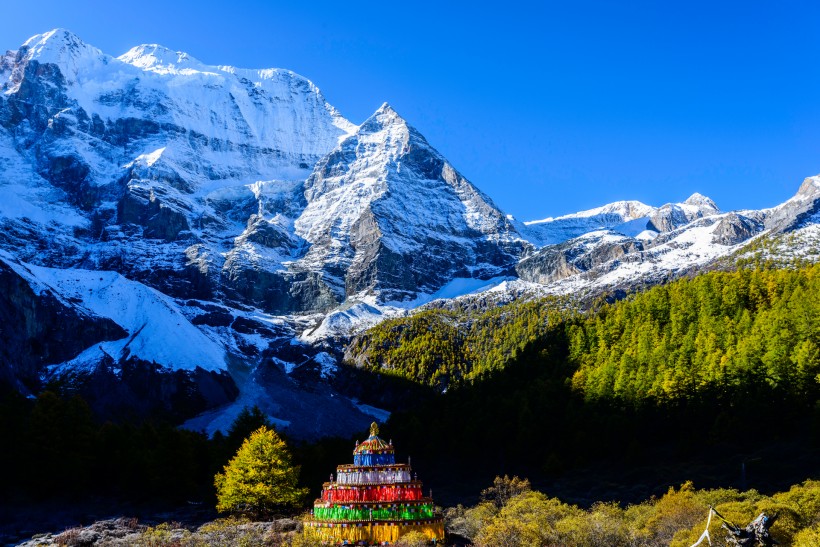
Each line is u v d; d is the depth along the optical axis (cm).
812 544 7606
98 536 10438
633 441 14762
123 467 14938
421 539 8319
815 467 12506
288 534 9469
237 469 12119
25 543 10456
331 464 15662
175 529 10975
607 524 9138
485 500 12062
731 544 4725
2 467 14250
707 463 13825
